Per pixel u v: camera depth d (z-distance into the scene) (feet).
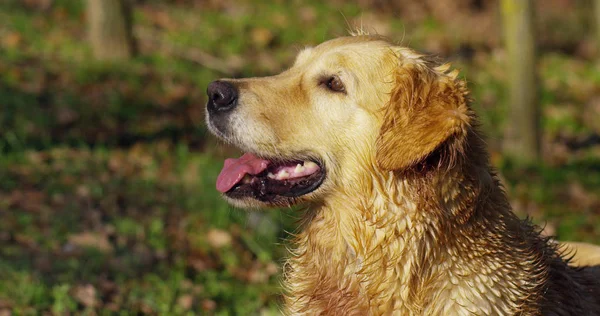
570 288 14.62
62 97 35.81
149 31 46.26
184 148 32.81
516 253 13.93
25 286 21.04
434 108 13.70
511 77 38.83
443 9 60.64
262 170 15.60
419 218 13.66
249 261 25.02
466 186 13.71
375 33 17.44
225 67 43.29
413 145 13.38
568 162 39.81
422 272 13.70
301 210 16.25
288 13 53.67
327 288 15.07
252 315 21.95
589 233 29.81
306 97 15.17
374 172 14.29
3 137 31.65
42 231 25.00
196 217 27.14
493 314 13.42
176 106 37.22
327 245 15.19
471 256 13.57
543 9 69.51
